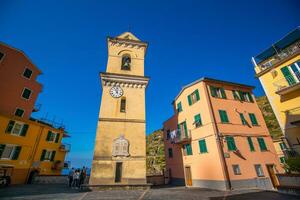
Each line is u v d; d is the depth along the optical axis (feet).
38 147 87.40
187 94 79.82
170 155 90.43
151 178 83.87
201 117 68.64
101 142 53.98
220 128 62.59
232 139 61.87
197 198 39.04
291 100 53.26
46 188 55.88
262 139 67.00
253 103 75.72
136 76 66.49
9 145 74.43
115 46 73.36
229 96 72.43
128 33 79.66
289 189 42.57
